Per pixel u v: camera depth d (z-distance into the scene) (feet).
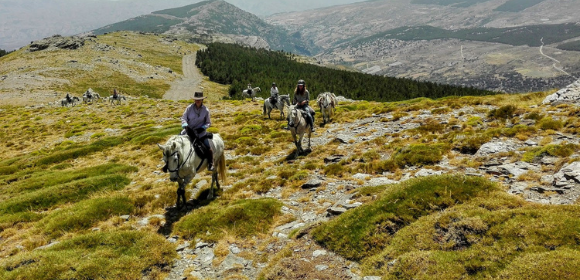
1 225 39.63
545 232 20.17
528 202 25.05
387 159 48.70
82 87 355.97
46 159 77.30
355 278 22.53
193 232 32.86
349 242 26.18
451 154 44.55
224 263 27.32
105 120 140.05
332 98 93.71
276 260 26.22
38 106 219.20
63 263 26.35
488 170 36.65
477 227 22.26
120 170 61.26
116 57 530.68
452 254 20.99
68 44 523.70
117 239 30.55
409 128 67.31
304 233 29.43
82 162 73.97
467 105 84.79
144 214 40.09
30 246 33.17
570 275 16.29
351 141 62.85
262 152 66.33
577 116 52.06
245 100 193.16
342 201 34.22
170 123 116.37
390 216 27.02
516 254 19.51
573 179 28.17
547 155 36.27
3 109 218.18
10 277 24.59
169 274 27.04
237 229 32.58
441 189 28.55
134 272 26.16
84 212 38.78
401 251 23.15
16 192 55.16
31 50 495.00
